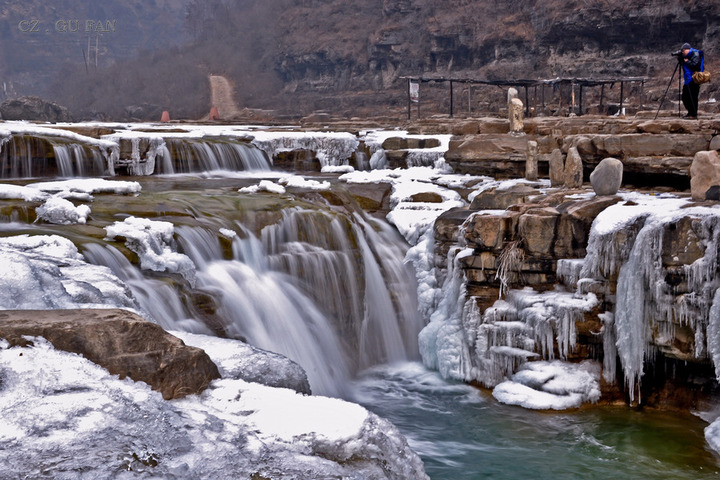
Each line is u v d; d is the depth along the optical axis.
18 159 15.74
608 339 11.15
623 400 11.24
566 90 57.59
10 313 5.13
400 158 20.45
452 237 13.39
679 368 10.97
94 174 16.84
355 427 4.55
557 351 11.49
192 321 10.27
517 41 72.19
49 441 3.80
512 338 11.71
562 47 66.88
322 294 13.22
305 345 12.02
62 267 8.19
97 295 7.08
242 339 10.90
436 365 12.97
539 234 11.65
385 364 13.61
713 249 9.96
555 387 11.12
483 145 18.31
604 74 62.31
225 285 11.52
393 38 84.81
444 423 10.63
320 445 4.37
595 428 10.34
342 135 21.08
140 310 7.78
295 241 13.51
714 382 10.74
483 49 76.19
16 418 3.95
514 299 11.84
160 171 18.06
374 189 17.00
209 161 18.73
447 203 16.19
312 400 4.93
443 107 69.25
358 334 13.75
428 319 13.67
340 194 16.02
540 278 11.77
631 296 10.66
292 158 20.28
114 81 130.25
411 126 29.11
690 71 18.23
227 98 108.06
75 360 4.56
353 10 101.94
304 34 102.00
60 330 4.68
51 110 51.88
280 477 3.91
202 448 4.03
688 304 10.21
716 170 11.16
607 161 12.47
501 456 9.47
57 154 16.11
